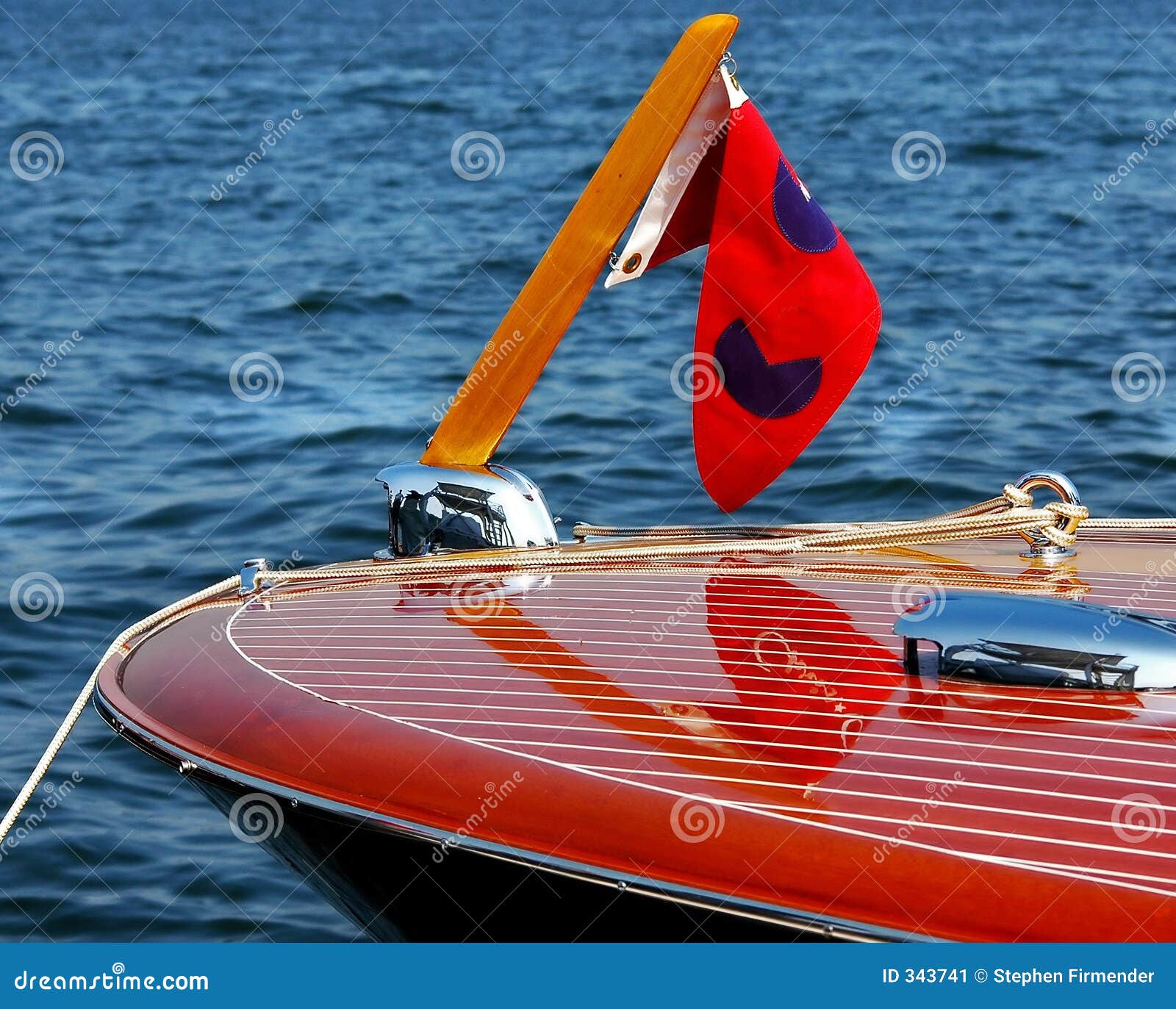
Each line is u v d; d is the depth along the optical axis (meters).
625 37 48.12
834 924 3.34
